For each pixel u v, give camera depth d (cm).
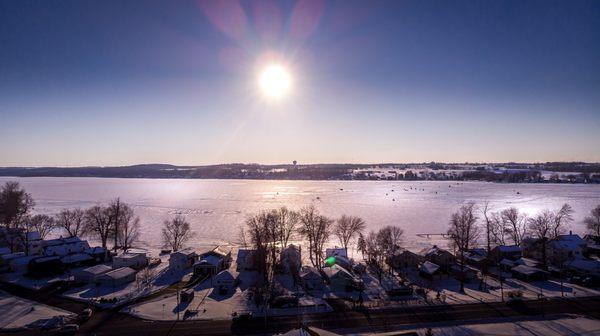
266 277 7125
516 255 8906
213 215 15862
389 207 18112
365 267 8069
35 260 7425
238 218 15062
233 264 8562
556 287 6788
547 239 9181
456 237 9381
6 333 4850
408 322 5203
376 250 8850
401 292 6338
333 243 10956
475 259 8450
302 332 3938
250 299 6116
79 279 6931
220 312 5566
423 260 8256
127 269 7200
